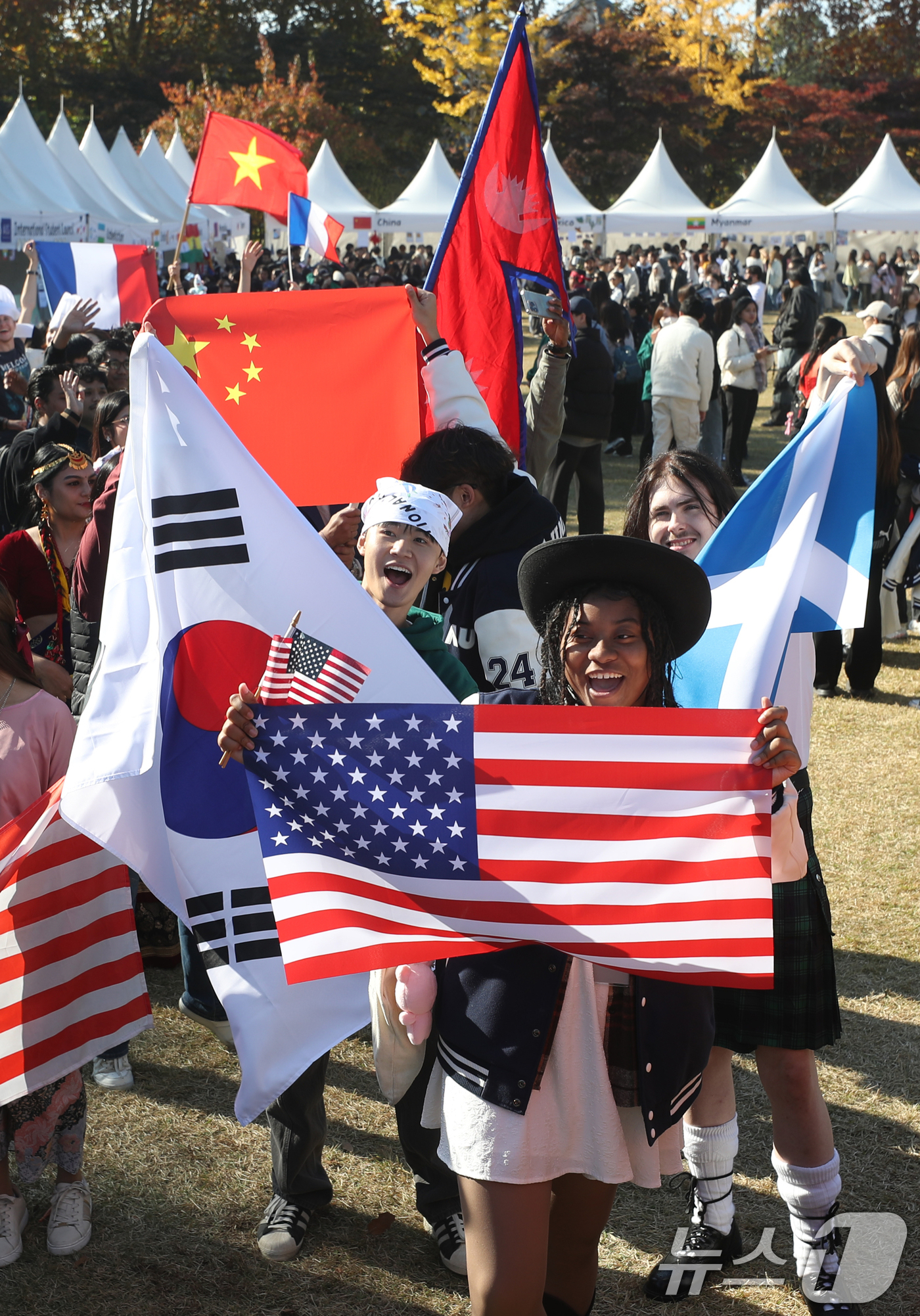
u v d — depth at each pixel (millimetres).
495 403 4602
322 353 3809
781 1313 2658
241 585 2570
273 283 29203
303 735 2137
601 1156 2018
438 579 3400
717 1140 2729
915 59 61969
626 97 53125
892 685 7203
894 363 8688
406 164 60594
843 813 5363
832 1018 2518
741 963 2035
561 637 2152
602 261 32938
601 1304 2701
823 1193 2562
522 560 2148
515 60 4445
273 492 2605
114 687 2506
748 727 2057
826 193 58625
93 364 6398
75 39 59688
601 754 2092
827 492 2666
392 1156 3254
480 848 2123
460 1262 2787
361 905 2146
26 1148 2838
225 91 51344
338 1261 2859
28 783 2887
